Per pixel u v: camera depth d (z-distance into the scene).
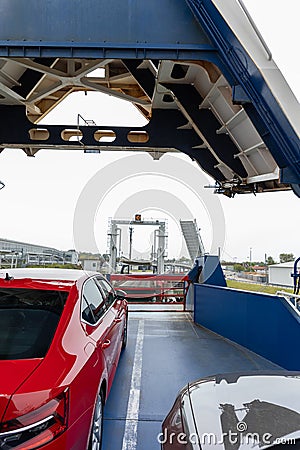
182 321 8.11
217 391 2.11
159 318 8.45
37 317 2.55
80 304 2.85
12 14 5.07
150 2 5.16
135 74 7.70
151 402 3.62
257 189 8.13
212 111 7.30
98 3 5.12
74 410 1.97
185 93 7.30
